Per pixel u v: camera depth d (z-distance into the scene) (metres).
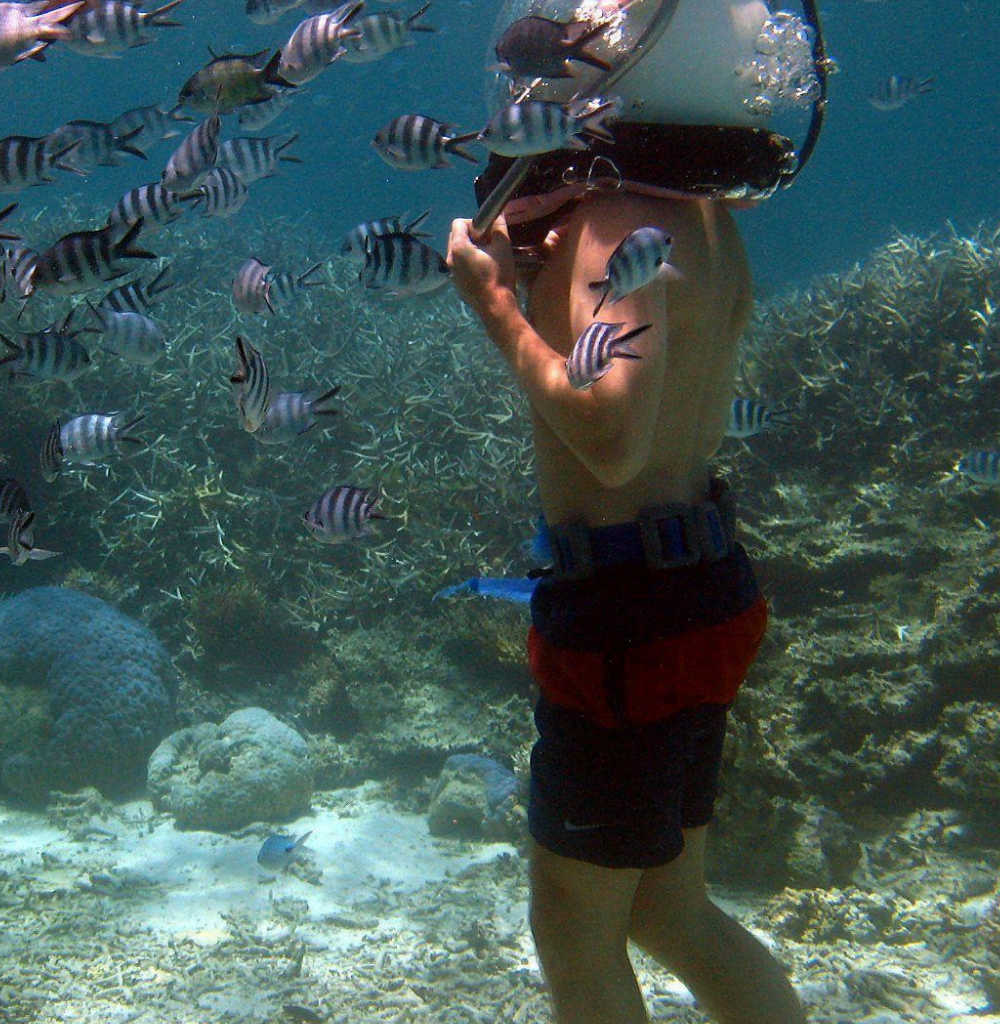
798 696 4.99
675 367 1.69
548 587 1.74
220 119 4.13
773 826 4.23
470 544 7.11
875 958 3.49
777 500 6.55
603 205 1.60
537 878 1.80
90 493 7.92
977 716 4.73
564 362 1.53
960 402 6.81
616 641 1.59
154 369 8.40
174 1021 3.17
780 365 7.38
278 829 5.38
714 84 1.55
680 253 1.62
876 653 5.08
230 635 7.09
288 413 3.88
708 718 1.74
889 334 7.31
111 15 3.50
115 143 4.19
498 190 1.56
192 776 5.62
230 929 4.01
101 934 3.97
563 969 1.77
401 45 4.04
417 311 10.69
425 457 7.89
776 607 5.72
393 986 3.40
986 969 3.16
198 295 10.31
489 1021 3.08
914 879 4.05
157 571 7.71
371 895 4.46
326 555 7.63
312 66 4.00
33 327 8.18
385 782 6.02
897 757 4.67
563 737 1.67
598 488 1.72
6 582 7.68
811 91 1.69
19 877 4.62
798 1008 2.03
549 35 1.55
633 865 1.63
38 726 5.91
